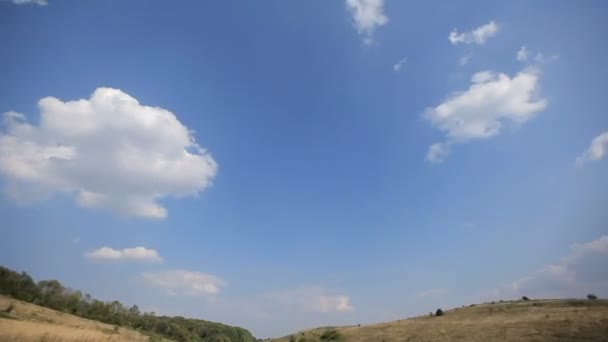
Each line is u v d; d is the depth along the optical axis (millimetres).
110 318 147250
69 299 144750
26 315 94562
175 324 166625
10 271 138750
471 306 101688
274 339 107375
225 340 173375
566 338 48219
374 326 84500
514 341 50750
